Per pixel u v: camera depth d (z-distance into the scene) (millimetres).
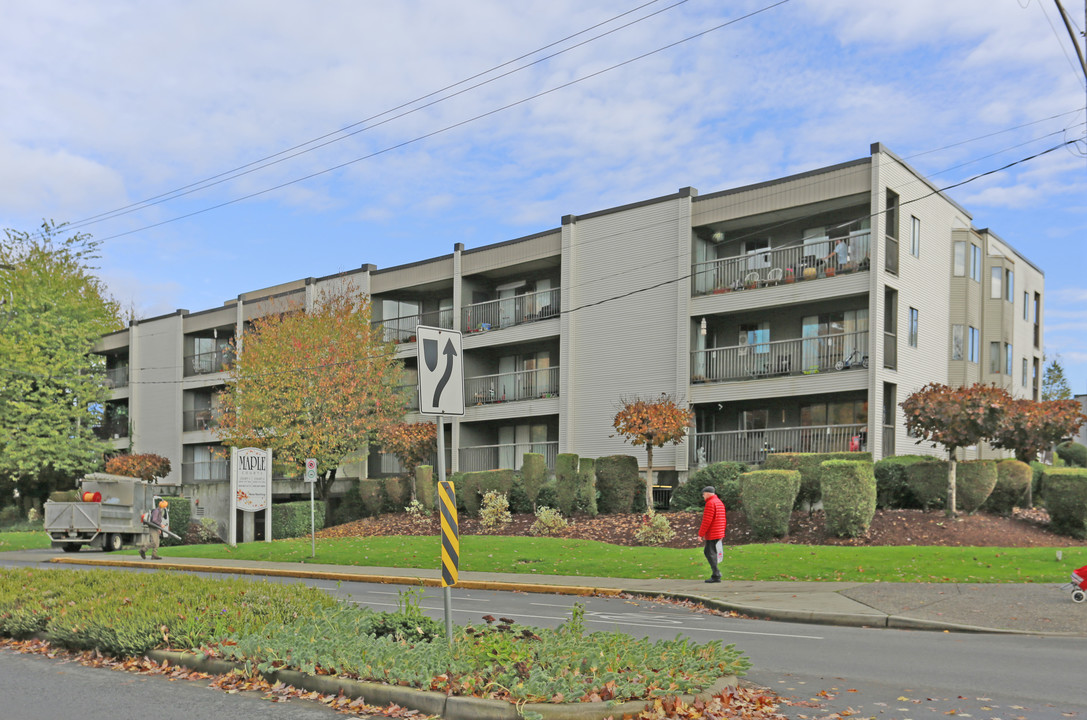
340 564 22844
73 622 10164
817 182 28266
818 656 10055
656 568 19125
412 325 41344
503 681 7238
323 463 35000
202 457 50469
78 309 48031
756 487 22250
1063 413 21781
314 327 35812
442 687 7316
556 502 29016
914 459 24734
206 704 7641
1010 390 37188
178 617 9719
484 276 38656
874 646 10727
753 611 13578
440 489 8578
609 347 32625
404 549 24578
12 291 45875
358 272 41844
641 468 31125
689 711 7012
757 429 29547
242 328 47250
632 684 7137
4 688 8336
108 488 30203
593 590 16984
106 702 7746
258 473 29766
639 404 27156
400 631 9391
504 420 37969
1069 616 12438
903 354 28719
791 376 28312
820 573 17000
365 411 35469
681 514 26328
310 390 34719
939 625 12109
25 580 13211
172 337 52031
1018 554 17828
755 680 8750
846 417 28828
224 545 28641
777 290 28734
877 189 27062
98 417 48562
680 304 30672
